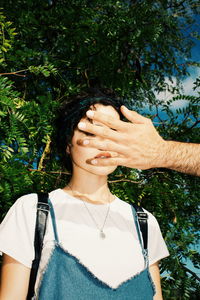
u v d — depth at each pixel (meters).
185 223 2.18
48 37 2.19
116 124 0.84
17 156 1.44
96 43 2.21
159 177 2.35
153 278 1.25
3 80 1.30
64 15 2.12
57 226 1.11
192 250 2.17
